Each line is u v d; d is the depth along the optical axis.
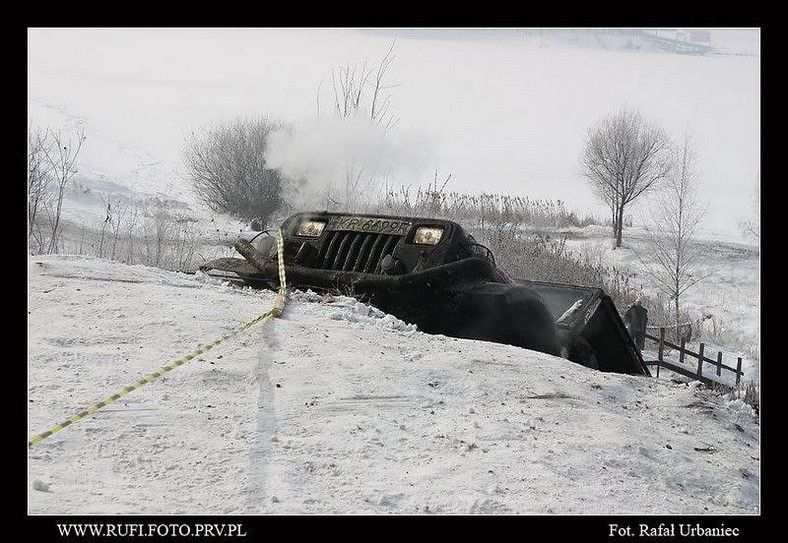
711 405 7.36
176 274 9.23
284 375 6.51
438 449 5.62
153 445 5.29
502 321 8.75
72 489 4.72
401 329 8.17
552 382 7.06
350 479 5.13
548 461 5.63
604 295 10.12
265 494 4.84
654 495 5.48
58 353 6.54
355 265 9.41
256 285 9.87
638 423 6.57
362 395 6.31
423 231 9.45
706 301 27.25
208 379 6.30
